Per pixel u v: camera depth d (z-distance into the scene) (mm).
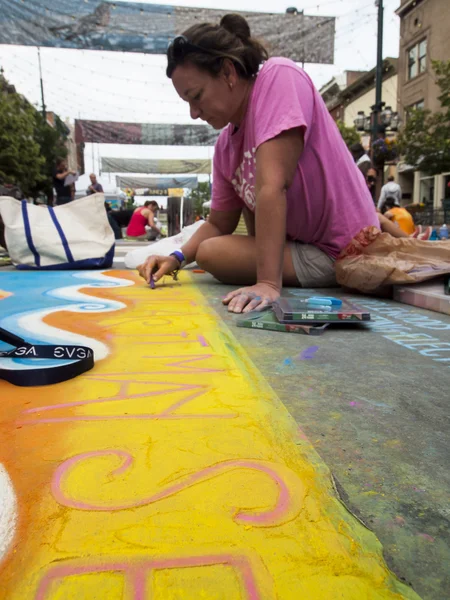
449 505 603
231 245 2410
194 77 2008
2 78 15539
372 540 537
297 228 2352
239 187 2387
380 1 10336
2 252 4770
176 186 31641
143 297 2193
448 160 14391
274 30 9984
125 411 875
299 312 1530
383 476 666
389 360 1202
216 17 9734
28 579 483
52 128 20141
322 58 10273
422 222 15438
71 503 597
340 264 2217
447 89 14031
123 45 9555
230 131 2262
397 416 864
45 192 20000
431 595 466
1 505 593
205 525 559
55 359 1193
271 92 1956
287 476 657
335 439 773
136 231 9898
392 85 20328
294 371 1112
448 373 1103
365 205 2350
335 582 480
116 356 1232
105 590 471
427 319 1703
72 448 736
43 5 9141
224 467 680
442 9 16156
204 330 1516
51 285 2650
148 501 602
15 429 802
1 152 14555
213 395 954
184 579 485
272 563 504
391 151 11062
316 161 2164
